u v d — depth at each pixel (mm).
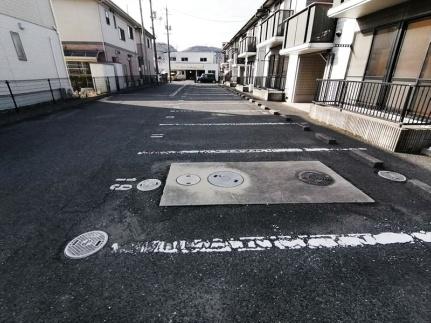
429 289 1732
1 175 3584
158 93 17281
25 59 9203
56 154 4480
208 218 2506
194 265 1920
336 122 6480
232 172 3609
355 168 3836
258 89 14531
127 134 5926
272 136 5727
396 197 2967
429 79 4500
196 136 5734
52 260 1959
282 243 2170
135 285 1733
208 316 1515
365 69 6465
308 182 3299
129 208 2689
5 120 6910
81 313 1526
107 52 17266
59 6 15539
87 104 11070
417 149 4586
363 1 5207
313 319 1503
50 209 2686
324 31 7895
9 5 8430
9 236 2248
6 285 1729
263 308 1572
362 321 1496
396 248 2133
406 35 5223
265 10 15672
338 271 1879
